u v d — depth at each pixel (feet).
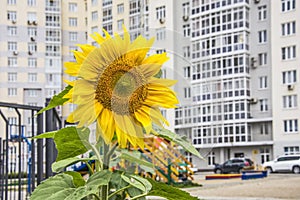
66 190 2.83
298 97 93.35
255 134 97.76
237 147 99.40
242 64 98.07
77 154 3.21
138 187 2.91
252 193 34.30
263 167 87.71
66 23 95.45
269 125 96.89
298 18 93.76
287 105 94.27
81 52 2.73
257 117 97.60
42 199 2.78
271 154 96.53
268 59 97.55
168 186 2.88
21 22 94.07
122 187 3.06
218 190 36.99
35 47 91.15
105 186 2.92
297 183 48.39
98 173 2.79
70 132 3.10
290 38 94.53
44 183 2.88
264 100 97.50
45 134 3.17
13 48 91.56
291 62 94.27
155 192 2.96
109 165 2.99
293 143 93.25
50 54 91.04
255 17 99.04
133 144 2.74
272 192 35.42
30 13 94.32
